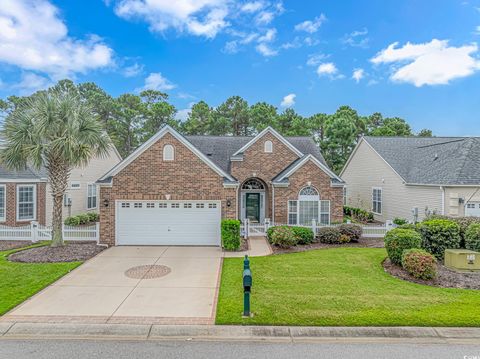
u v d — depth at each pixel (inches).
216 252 537.6
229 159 861.8
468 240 453.4
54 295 333.1
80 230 607.8
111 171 586.6
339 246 585.3
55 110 504.7
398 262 426.3
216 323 265.9
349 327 258.8
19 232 635.5
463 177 661.3
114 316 282.2
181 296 331.6
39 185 791.7
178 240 593.9
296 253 528.4
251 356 220.4
